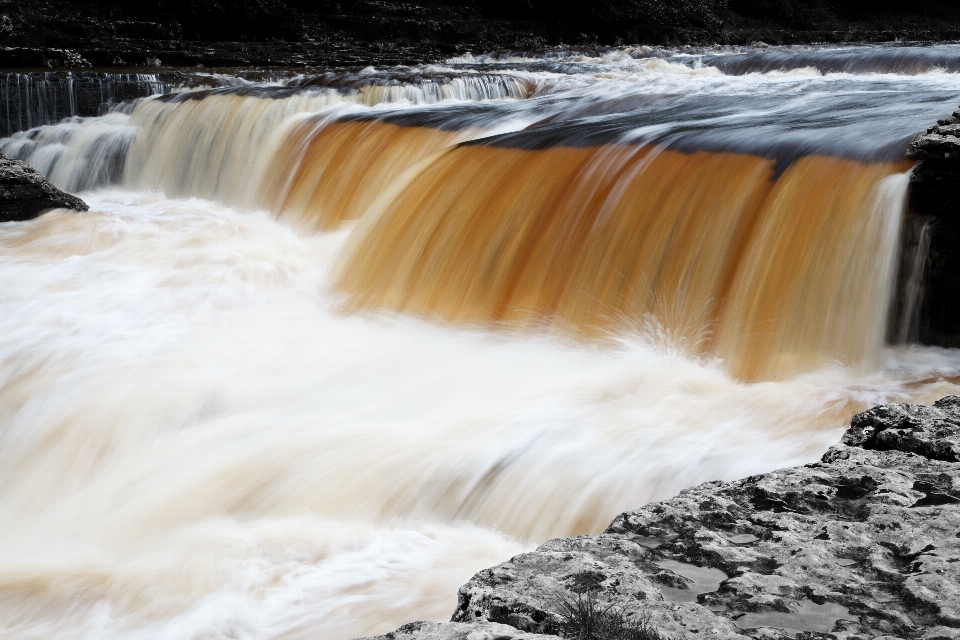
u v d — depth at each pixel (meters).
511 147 13.13
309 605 6.14
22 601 6.56
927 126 11.78
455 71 24.06
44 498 8.64
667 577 3.72
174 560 6.78
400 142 16.16
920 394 8.73
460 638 3.26
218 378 9.73
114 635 6.14
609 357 10.04
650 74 24.12
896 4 42.72
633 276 10.88
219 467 8.18
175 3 32.56
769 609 3.50
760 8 41.50
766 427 8.24
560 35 37.66
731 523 4.16
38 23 29.62
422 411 8.86
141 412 9.22
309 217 16.44
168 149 19.48
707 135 12.21
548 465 7.66
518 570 3.74
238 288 12.46
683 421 8.39
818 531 4.06
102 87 21.42
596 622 3.34
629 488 7.42
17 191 14.64
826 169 10.46
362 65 27.48
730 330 10.08
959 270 9.25
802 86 19.66
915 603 3.50
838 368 9.57
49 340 10.65
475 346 10.63
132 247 13.84
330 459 8.05
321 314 11.81
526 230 11.81
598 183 11.74
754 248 10.28
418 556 6.77
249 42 32.88
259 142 18.17
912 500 4.29
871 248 9.72
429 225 12.58
